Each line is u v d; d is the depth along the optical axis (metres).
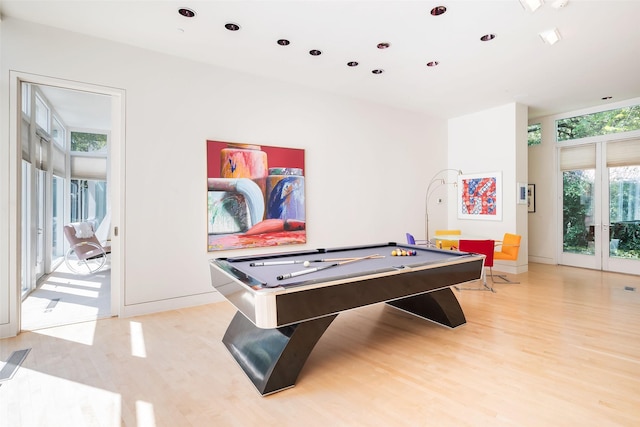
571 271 5.87
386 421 1.82
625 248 5.65
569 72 4.34
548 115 6.56
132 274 3.57
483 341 2.89
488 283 5.00
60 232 6.50
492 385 2.17
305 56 3.85
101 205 7.67
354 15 3.00
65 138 6.85
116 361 2.53
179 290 3.85
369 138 5.61
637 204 5.51
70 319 3.44
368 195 5.61
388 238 5.89
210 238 4.03
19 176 3.07
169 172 3.78
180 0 2.76
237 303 2.23
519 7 2.87
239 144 4.23
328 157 5.12
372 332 3.12
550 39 3.27
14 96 3.01
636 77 4.51
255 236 4.36
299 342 2.23
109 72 3.44
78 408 1.94
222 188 4.11
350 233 5.39
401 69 4.23
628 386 2.15
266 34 3.34
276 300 1.89
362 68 4.20
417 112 6.27
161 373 2.35
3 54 2.96
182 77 3.86
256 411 1.92
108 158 7.59
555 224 6.51
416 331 3.13
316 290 2.07
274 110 4.56
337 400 2.02
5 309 2.98
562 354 2.62
